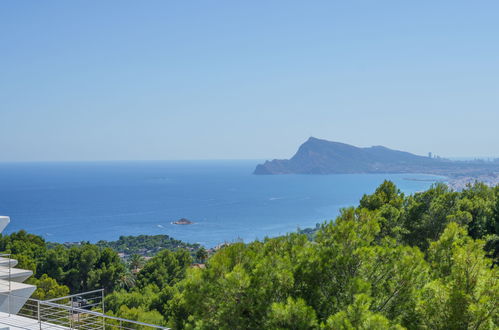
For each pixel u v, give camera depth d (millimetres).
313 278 13859
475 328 11648
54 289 50531
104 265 75875
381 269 13781
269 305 12852
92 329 14781
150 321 37531
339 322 11055
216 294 13289
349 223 15055
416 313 12930
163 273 72562
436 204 30406
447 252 15828
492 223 33188
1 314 16062
